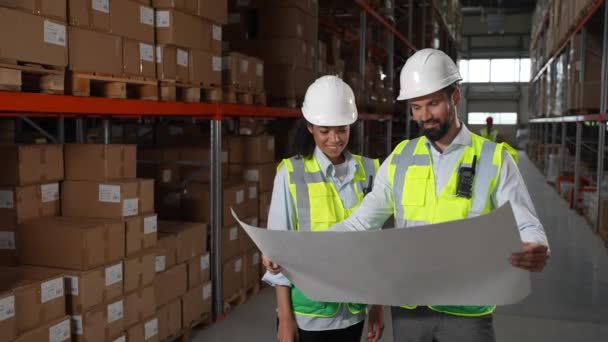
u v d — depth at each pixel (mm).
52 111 2717
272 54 5527
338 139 2053
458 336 1773
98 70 3000
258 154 5047
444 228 1411
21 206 3049
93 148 3256
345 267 1638
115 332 3115
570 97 8188
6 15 2410
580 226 8078
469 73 30688
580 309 4574
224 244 4426
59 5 2703
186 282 3934
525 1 28578
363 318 2135
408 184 1798
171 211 4535
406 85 1752
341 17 8938
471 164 1737
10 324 2443
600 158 7414
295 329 2033
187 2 3711
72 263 2922
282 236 1607
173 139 5348
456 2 18672
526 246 1472
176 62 3699
